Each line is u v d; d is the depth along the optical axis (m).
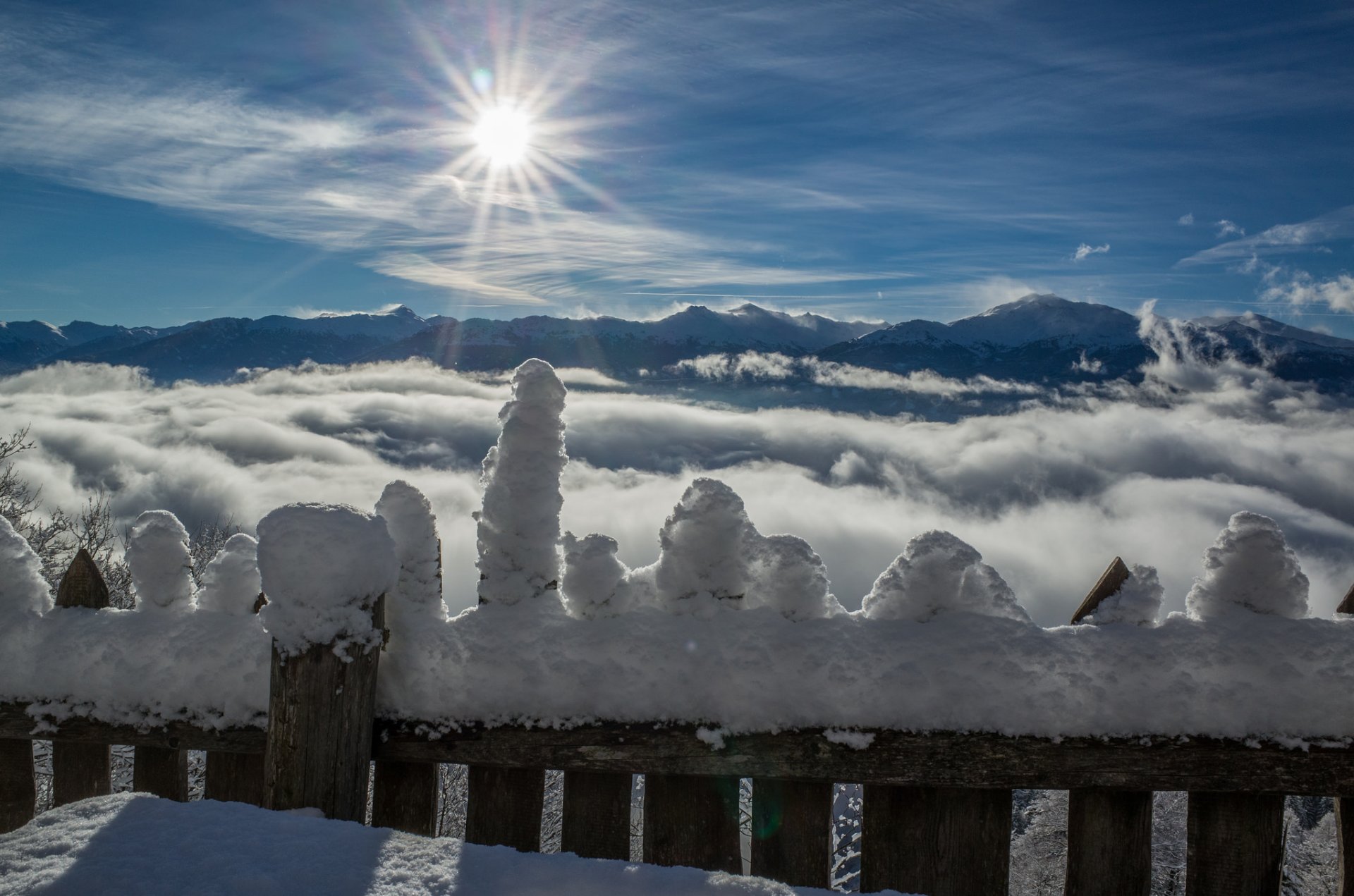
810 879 1.73
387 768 1.91
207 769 1.99
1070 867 1.70
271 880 1.41
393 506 2.01
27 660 2.03
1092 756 1.64
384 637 1.91
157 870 1.45
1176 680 1.64
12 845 1.56
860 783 1.69
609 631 1.82
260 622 1.95
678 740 1.75
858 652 1.71
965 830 1.70
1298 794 1.62
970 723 1.66
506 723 1.82
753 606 1.84
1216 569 1.76
